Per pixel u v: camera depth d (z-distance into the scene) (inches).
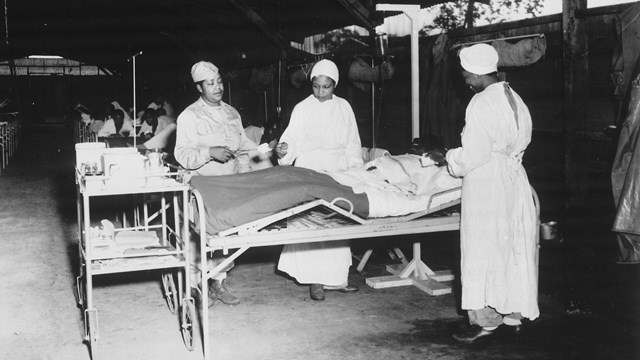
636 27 153.3
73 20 691.4
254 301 194.7
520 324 165.3
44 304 191.6
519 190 155.9
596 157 176.2
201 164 175.2
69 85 1181.7
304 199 150.1
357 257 244.5
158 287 208.8
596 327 169.2
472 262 154.9
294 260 197.3
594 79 176.9
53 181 473.7
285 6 348.2
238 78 433.1
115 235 162.7
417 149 201.8
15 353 155.1
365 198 159.3
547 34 197.0
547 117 204.7
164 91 600.4
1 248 261.1
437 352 154.3
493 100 151.3
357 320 177.5
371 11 276.1
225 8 399.5
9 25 740.0
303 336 165.5
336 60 310.3
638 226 144.4
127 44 679.1
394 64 280.5
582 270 178.7
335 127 195.3
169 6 474.9
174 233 166.9
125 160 150.9
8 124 664.4
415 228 163.9
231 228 145.8
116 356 152.9
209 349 154.6
